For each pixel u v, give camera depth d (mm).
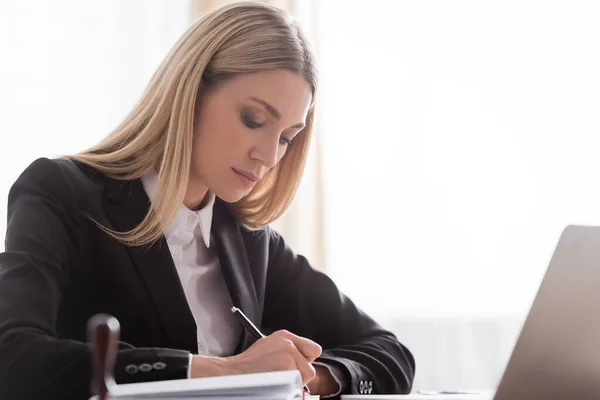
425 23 3504
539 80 3504
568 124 3492
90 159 1672
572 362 1186
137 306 1594
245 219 1881
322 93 3463
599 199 3453
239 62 1624
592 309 1171
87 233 1577
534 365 1169
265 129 1641
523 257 3441
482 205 3461
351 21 3500
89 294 1581
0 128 3232
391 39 3498
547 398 1194
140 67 3348
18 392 1222
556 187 3471
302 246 3365
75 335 1560
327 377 1636
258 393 993
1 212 3211
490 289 3434
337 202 3441
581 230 1160
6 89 3248
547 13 3529
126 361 1220
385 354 1833
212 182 1672
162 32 3371
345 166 3451
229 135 1634
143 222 1605
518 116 3490
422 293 3428
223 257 1773
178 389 989
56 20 3309
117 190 1638
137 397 983
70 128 3289
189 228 1735
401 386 1810
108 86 3328
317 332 1942
